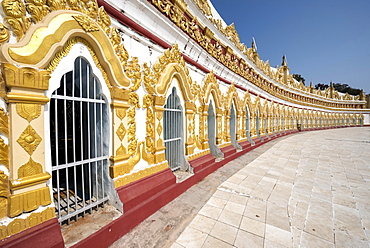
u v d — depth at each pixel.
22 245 1.96
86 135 3.58
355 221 3.48
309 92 24.27
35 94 2.12
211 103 6.84
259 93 12.09
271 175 5.96
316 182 5.43
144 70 3.76
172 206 3.89
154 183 3.81
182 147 5.27
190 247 2.71
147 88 3.83
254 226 3.26
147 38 3.85
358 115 34.69
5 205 1.97
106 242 2.64
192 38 5.30
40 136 2.18
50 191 2.32
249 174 6.00
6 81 1.90
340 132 21.97
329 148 10.74
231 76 8.12
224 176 5.76
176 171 5.29
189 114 5.32
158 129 4.14
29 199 2.09
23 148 2.05
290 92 18.89
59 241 2.18
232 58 8.31
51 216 2.29
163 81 4.14
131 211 3.12
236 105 8.66
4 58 1.88
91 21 2.62
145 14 3.67
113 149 3.12
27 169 2.08
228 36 7.76
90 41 2.67
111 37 3.02
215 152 7.15
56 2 2.31
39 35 2.11
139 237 2.90
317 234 3.09
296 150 10.09
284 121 17.70
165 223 3.29
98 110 3.16
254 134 11.34
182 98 5.09
